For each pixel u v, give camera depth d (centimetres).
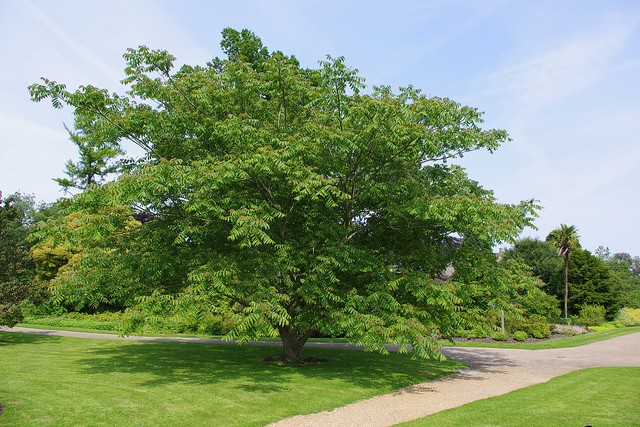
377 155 1250
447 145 1330
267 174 1179
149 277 1238
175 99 1345
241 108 1370
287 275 1200
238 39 2561
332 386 1165
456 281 1259
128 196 1029
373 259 1249
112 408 874
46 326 2825
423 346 1014
